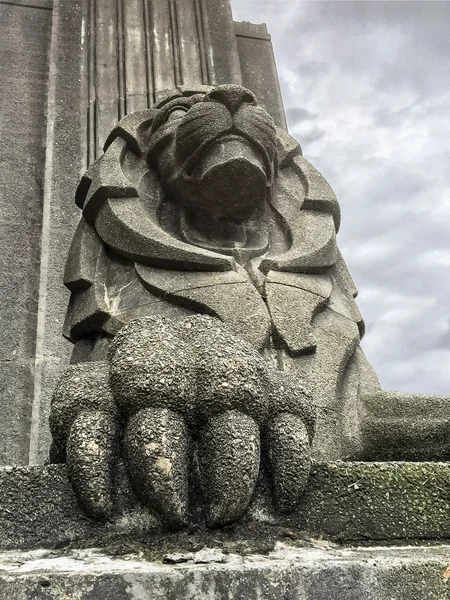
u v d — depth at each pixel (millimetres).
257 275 2283
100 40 4543
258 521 1488
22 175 3973
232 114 2469
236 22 5176
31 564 1273
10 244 3695
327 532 1509
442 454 1855
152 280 2258
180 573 1194
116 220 2436
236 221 2537
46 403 3230
